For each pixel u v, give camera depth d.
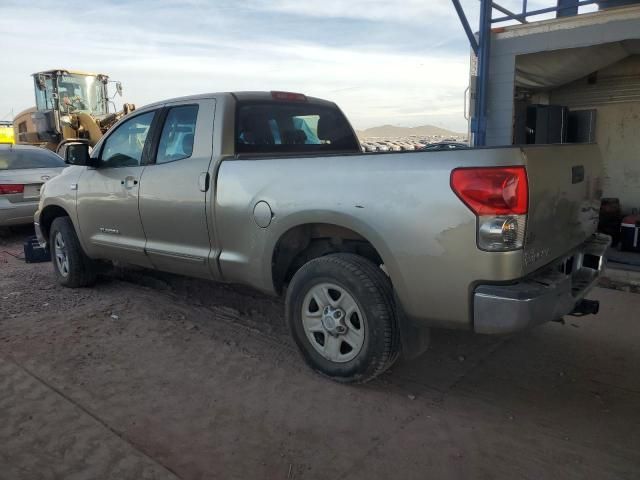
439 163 2.91
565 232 3.35
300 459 2.76
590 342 4.27
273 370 3.76
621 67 8.27
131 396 3.40
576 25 6.62
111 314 4.91
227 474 2.64
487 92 7.39
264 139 4.43
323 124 5.10
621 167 8.61
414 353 3.34
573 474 2.63
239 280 4.03
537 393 3.46
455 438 2.95
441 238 2.89
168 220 4.39
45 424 3.07
